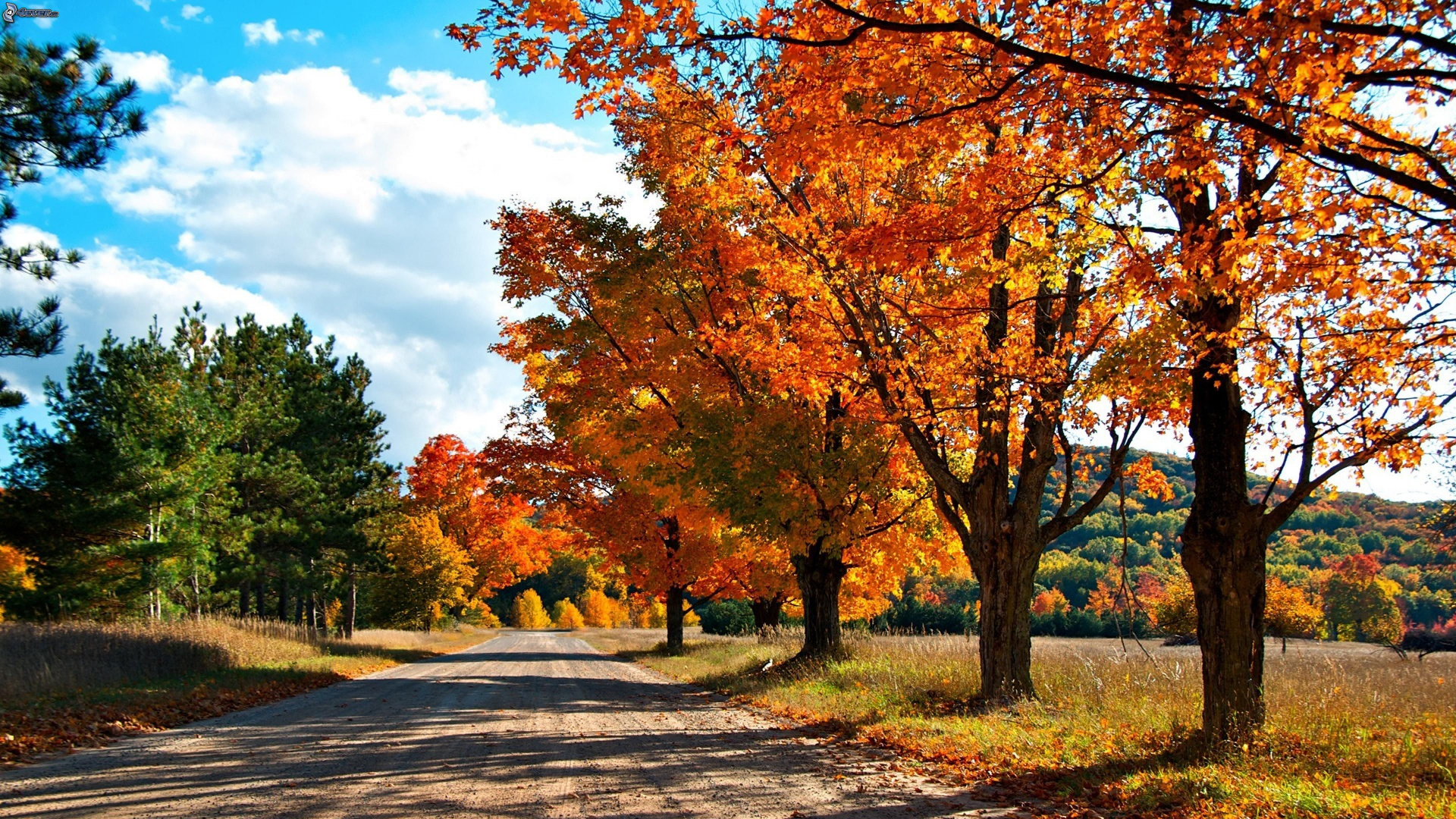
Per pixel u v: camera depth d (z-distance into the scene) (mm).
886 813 6332
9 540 24391
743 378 17672
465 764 8188
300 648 24844
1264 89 5336
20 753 8531
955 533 18609
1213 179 6254
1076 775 7562
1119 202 7781
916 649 17891
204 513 27641
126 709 11750
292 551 33719
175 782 7129
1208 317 7949
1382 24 5008
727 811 6289
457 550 52094
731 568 30641
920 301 10734
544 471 27516
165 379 27625
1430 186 4969
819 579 19688
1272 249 6336
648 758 8703
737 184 11766
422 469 50844
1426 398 7355
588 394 18719
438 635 54688
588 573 106188
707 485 16594
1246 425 8242
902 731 10438
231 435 30078
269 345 36250
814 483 15609
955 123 6781
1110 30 5637
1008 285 9867
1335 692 9781
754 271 15977
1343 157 5074
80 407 25875
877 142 6980
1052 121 6602
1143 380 8438
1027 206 7277
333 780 7234
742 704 14875
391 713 12750
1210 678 8039
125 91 13578
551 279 18250
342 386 39281
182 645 18438
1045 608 72312
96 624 19688
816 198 12430
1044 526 12016
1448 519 13516
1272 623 40062
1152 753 8164
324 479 34969
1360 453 7770
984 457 12055
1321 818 5797
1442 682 11125
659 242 17469
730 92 6711
